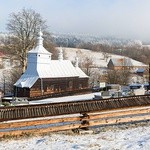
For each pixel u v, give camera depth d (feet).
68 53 609.42
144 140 57.52
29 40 236.84
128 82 297.74
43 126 66.90
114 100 79.66
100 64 506.48
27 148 52.65
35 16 241.96
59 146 53.36
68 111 69.87
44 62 186.39
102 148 51.65
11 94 211.41
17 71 247.91
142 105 83.20
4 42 252.83
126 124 73.97
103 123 70.69
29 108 67.51
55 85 186.60
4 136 60.90
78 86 203.51
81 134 64.39
